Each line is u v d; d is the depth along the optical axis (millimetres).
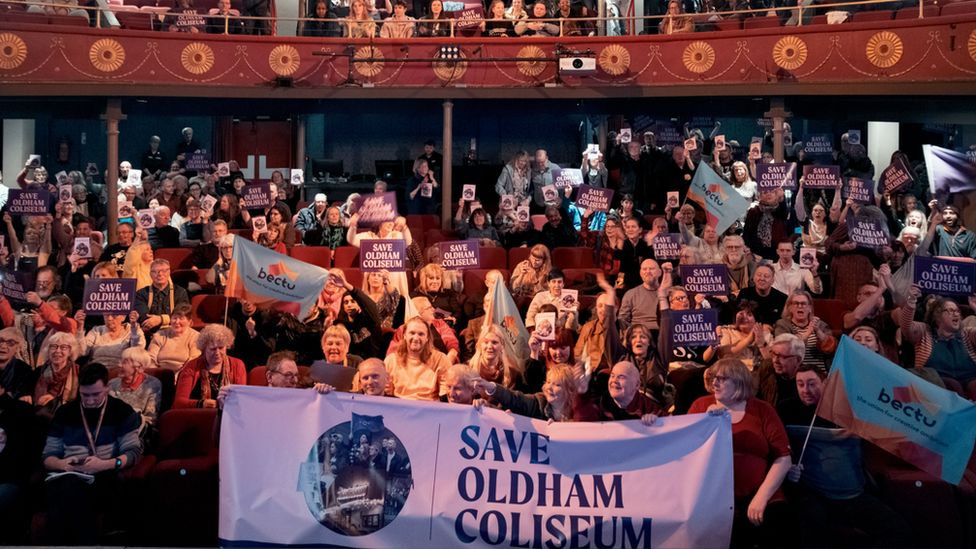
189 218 15586
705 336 9875
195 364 9180
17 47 16547
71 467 8070
